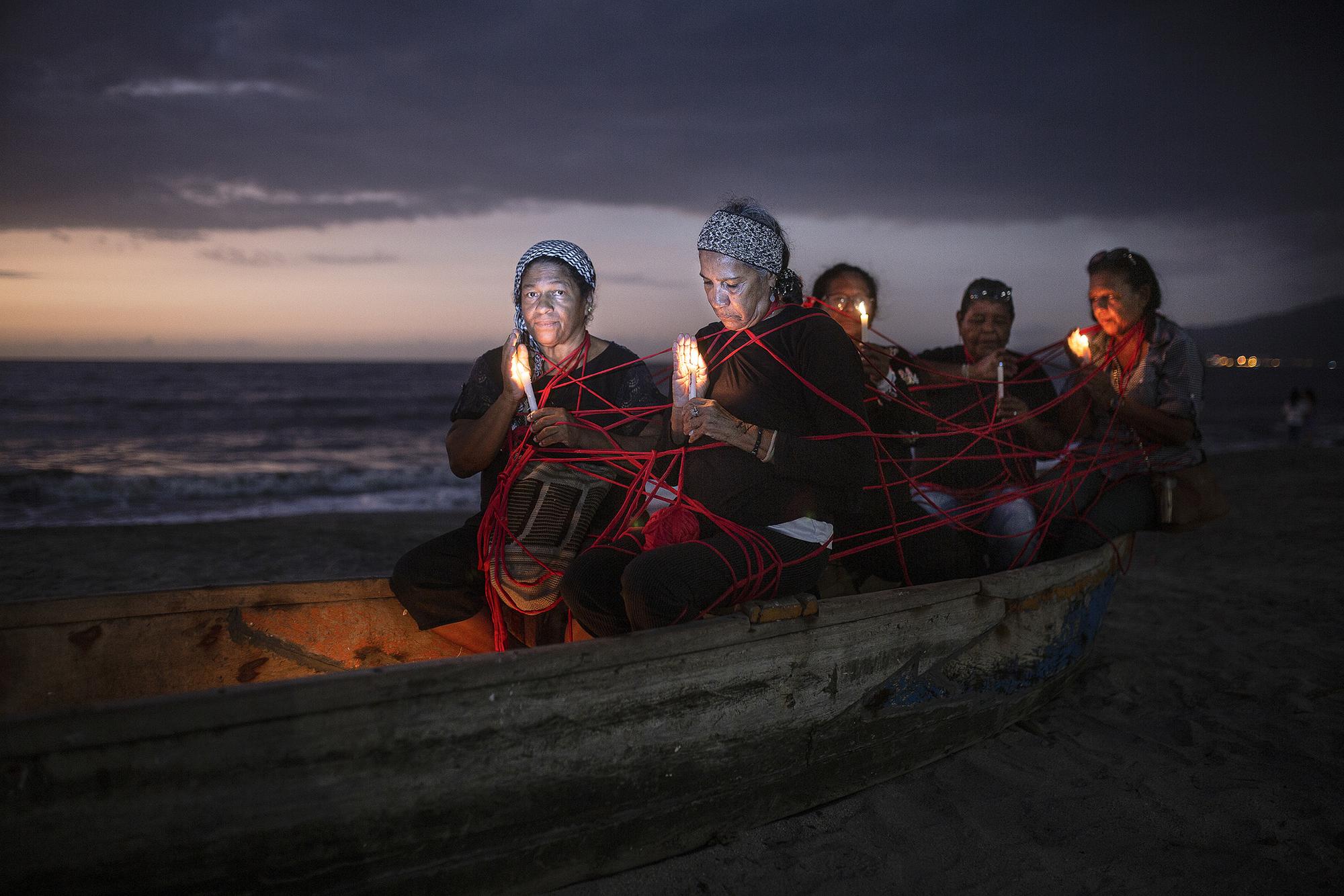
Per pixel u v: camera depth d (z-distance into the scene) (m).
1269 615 5.32
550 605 2.79
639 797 2.29
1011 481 3.89
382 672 1.88
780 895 2.29
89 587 6.56
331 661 2.94
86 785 1.64
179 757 1.70
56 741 1.60
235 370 100.69
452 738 1.98
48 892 1.63
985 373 3.96
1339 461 17.12
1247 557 7.26
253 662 2.81
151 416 37.34
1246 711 3.69
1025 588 3.22
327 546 8.56
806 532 2.66
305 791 1.83
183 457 23.67
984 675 3.16
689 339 2.56
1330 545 7.54
